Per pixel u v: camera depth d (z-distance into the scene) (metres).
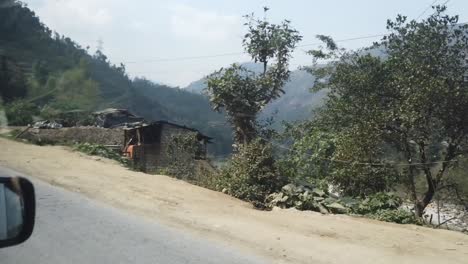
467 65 17.44
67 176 13.84
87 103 63.09
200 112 137.50
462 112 16.59
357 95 19.66
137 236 8.22
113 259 6.87
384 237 9.74
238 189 15.09
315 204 13.09
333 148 21.50
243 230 9.32
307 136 23.27
